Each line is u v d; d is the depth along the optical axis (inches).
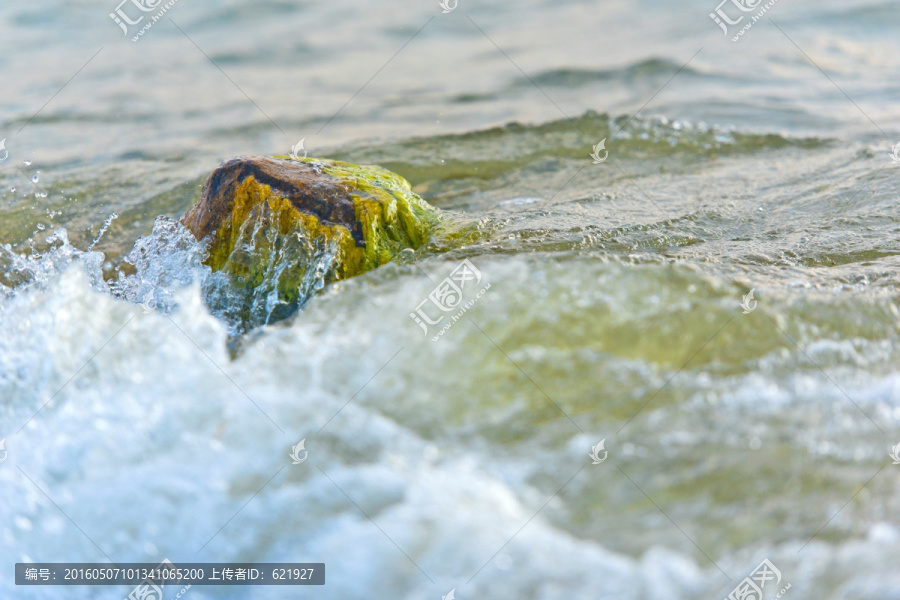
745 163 440.8
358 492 183.2
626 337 216.4
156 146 510.3
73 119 564.1
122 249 342.3
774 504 171.8
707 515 170.6
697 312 224.1
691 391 201.3
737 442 186.4
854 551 161.8
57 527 191.8
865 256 294.5
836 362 211.3
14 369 238.8
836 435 187.9
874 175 387.9
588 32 786.8
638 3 879.1
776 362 210.4
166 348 235.3
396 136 520.7
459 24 843.4
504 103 593.9
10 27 796.0
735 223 338.0
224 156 488.4
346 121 562.9
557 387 203.0
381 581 164.6
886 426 190.5
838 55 651.5
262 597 168.1
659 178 421.7
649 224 332.8
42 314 250.4
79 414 217.9
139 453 202.8
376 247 285.9
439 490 180.9
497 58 719.1
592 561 163.2
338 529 176.2
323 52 752.3
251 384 213.8
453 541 169.2
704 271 263.6
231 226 294.5
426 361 211.8
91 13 838.5
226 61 722.8
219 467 194.5
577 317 221.9
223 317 275.4
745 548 163.6
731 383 203.6
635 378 205.0
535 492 178.4
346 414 201.3
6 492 201.2
